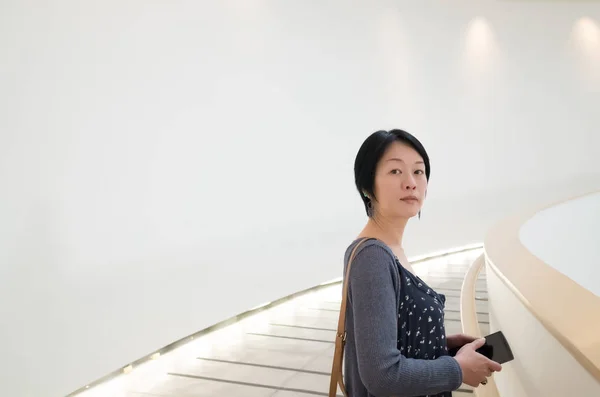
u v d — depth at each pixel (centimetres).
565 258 414
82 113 372
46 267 340
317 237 637
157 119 441
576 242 446
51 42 351
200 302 482
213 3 509
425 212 807
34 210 335
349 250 122
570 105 948
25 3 334
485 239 243
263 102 568
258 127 561
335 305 575
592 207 486
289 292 596
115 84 401
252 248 548
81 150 370
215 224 503
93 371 370
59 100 355
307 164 625
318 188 639
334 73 664
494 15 887
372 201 131
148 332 421
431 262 786
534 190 921
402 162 125
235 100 532
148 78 434
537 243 339
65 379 348
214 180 503
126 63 412
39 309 335
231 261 522
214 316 496
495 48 887
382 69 733
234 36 534
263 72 568
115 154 399
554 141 938
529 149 916
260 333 481
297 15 614
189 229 472
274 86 583
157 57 444
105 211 388
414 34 784
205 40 498
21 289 324
